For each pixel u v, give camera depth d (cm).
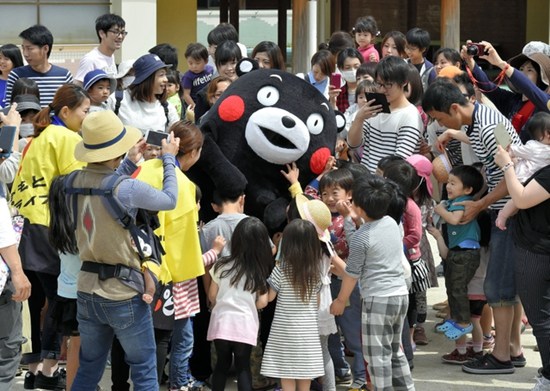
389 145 696
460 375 667
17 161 534
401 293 561
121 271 498
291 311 558
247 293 570
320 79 855
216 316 573
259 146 625
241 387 570
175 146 535
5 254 518
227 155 629
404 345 655
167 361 645
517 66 745
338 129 684
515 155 613
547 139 606
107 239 496
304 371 554
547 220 600
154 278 506
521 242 609
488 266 661
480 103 701
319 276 562
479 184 667
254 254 569
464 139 670
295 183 632
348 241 606
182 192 571
